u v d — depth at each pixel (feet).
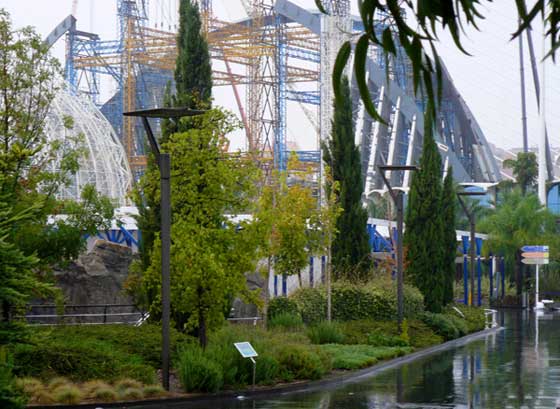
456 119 549.13
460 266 307.37
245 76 435.12
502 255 288.30
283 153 408.67
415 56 12.05
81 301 140.15
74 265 140.87
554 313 243.19
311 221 135.03
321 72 380.17
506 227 278.67
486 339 153.89
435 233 169.89
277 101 410.93
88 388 77.46
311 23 414.41
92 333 95.91
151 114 79.00
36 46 99.04
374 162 476.13
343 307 147.95
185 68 111.65
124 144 422.82
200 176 92.94
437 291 169.27
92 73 491.72
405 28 11.86
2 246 50.37
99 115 338.54
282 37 408.05
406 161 504.02
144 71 456.04
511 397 80.28
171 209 95.20
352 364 104.47
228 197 93.76
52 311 138.21
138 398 77.77
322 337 123.34
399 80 480.23
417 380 95.35
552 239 293.84
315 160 410.31
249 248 93.86
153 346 94.27
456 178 515.91
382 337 127.13
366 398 81.00
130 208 175.52
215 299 91.81
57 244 99.19
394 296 151.43
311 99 441.27
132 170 417.49
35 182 98.07
